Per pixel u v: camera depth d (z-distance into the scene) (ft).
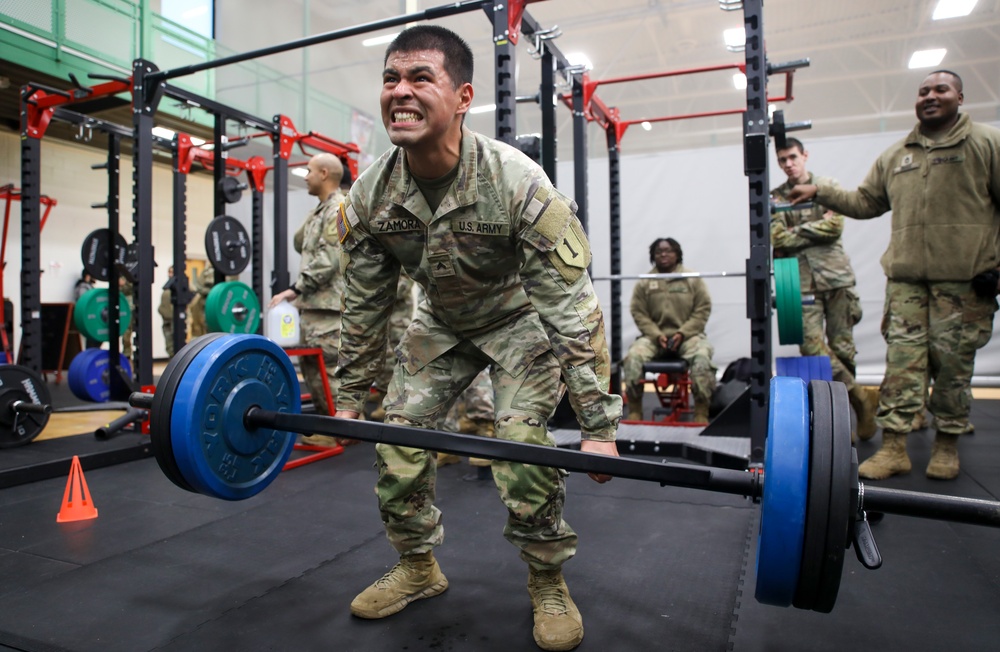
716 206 20.06
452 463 10.92
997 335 18.76
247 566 6.51
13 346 24.23
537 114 37.01
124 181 29.22
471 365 5.45
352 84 35.37
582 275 4.55
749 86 8.96
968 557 6.64
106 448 11.64
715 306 20.16
